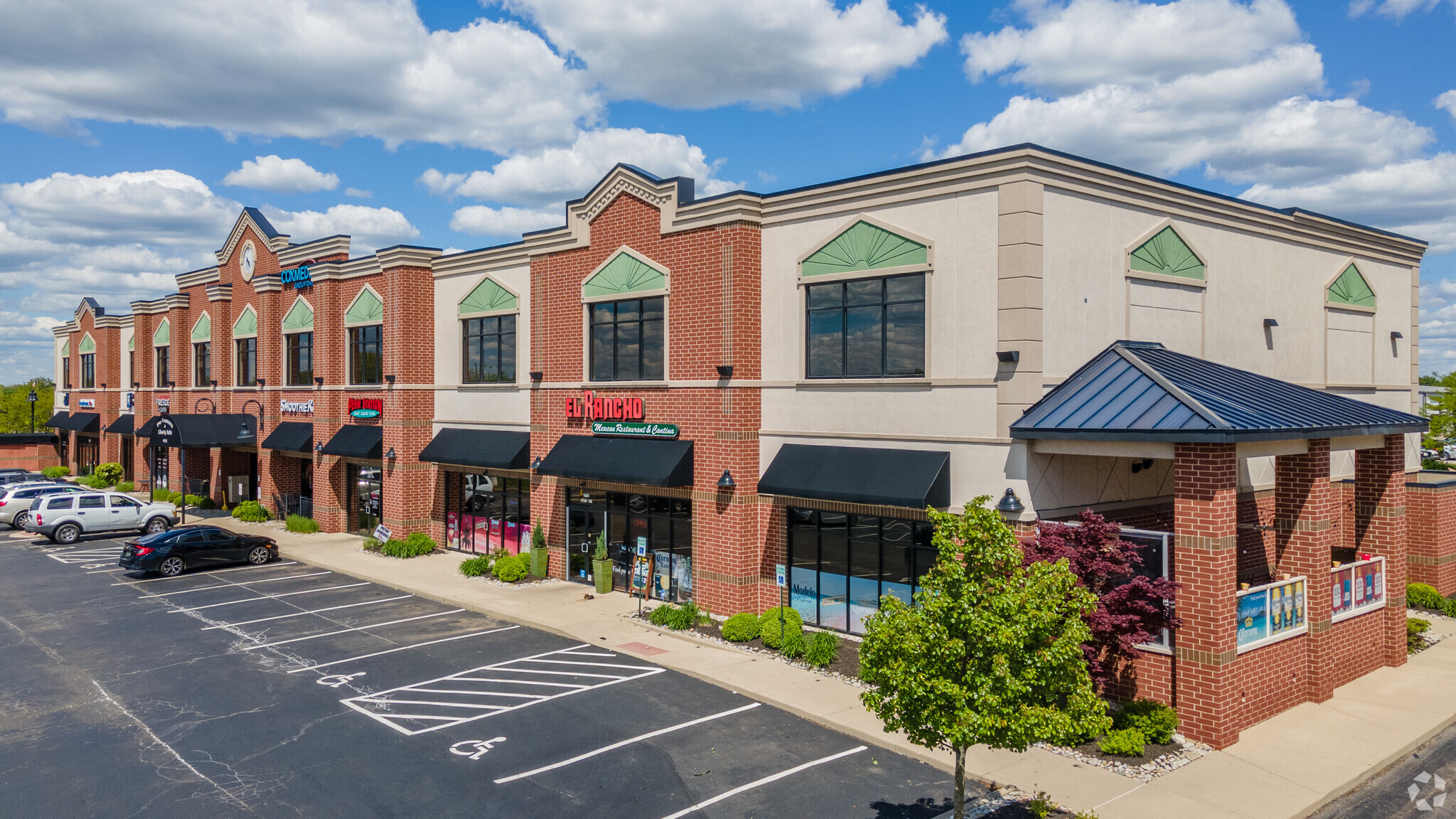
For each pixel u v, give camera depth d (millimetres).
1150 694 15477
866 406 20156
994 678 10062
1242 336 23328
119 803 12859
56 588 27422
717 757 14352
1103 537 14930
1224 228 22719
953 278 18609
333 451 35812
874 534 20000
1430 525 24328
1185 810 12422
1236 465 15016
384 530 33062
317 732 15492
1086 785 13227
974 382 18188
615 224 25344
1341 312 27266
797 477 20594
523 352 29750
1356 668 18281
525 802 12812
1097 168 19047
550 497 28000
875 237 19938
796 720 15977
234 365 44281
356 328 36031
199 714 16391
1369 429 17594
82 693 17531
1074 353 18625
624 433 25031
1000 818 12180
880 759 14305
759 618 21062
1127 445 15891
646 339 24719
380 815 12461
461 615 23719
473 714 16281
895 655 10648
